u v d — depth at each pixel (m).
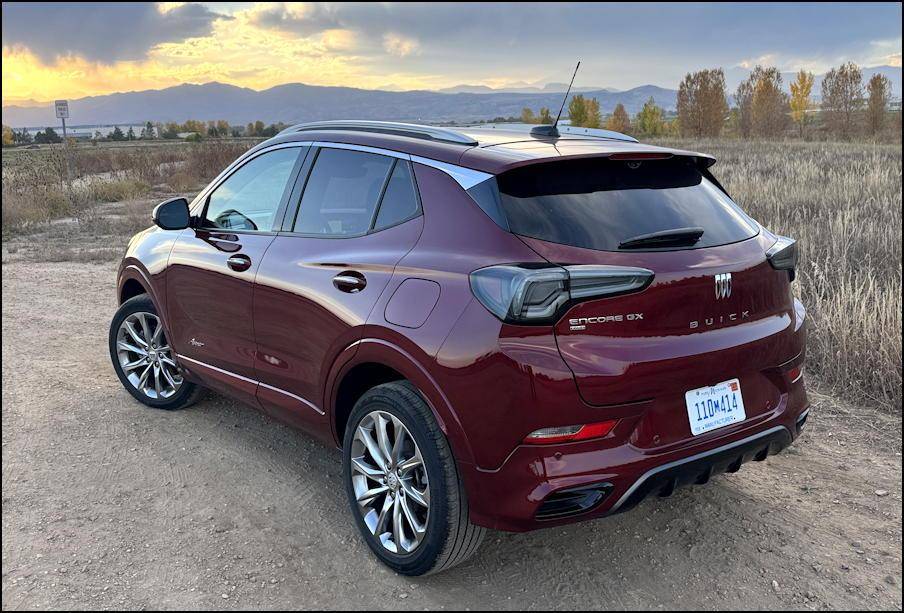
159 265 4.34
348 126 3.57
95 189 19.05
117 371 4.90
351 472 3.10
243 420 4.55
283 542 3.16
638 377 2.46
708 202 2.99
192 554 3.06
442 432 2.64
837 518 3.34
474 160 2.81
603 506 2.51
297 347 3.33
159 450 4.11
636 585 2.85
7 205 14.94
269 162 3.85
